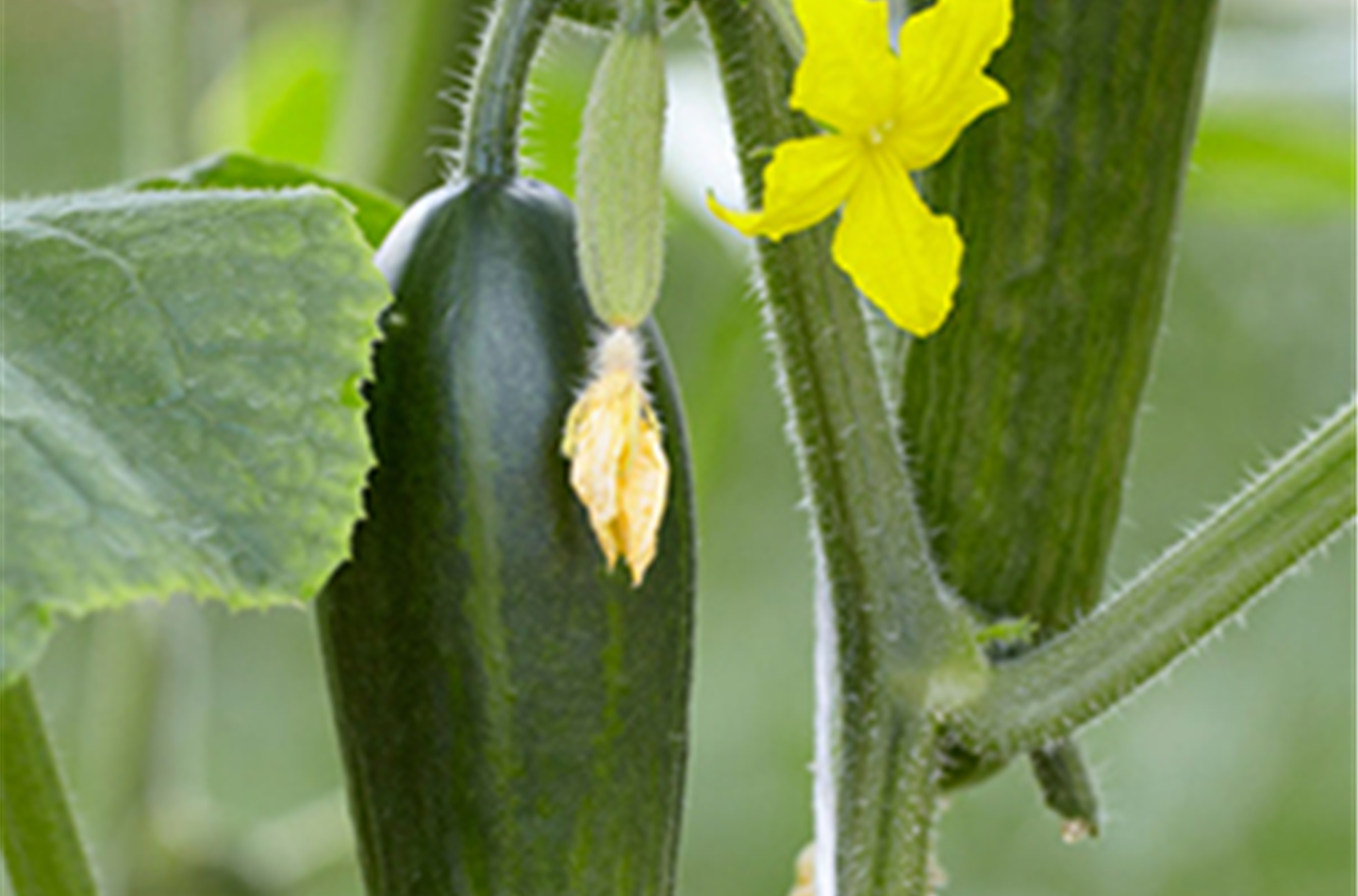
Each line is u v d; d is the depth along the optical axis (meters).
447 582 0.61
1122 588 0.65
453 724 0.61
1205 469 1.59
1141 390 0.69
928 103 0.57
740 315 0.86
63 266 0.59
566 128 0.87
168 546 0.57
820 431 0.65
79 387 0.58
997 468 0.68
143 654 0.87
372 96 0.81
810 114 0.57
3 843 0.66
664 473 0.58
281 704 1.62
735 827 1.61
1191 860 1.62
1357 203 0.90
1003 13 0.57
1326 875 1.61
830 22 0.57
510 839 0.61
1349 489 0.64
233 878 0.87
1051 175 0.68
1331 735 1.62
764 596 1.63
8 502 0.56
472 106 0.62
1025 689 0.65
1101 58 0.68
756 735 1.61
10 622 0.55
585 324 0.61
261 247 0.59
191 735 0.89
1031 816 1.63
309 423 0.58
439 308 0.61
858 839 0.65
